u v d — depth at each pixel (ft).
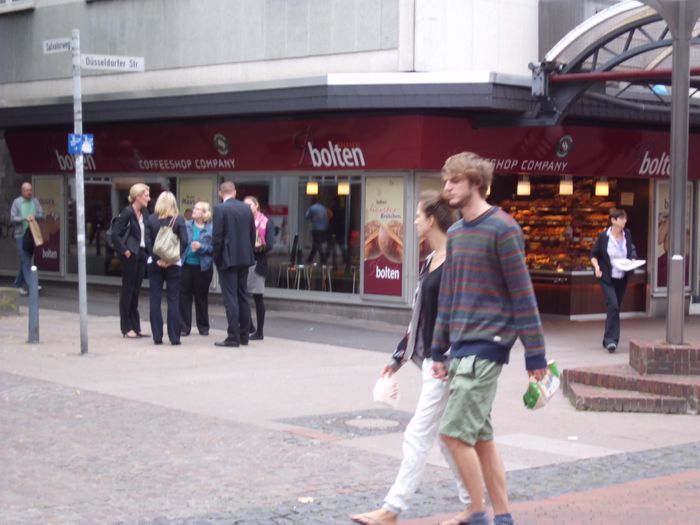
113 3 70.64
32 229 69.82
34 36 76.33
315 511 22.72
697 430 32.65
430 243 21.94
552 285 64.34
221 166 66.44
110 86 71.05
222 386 38.04
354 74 55.47
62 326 54.75
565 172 61.82
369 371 41.98
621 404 35.22
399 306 58.65
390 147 57.21
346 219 61.16
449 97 53.88
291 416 33.01
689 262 69.31
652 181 66.74
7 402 34.27
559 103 54.13
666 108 60.75
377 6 56.80
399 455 28.09
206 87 61.87
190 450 28.25
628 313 66.49
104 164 74.08
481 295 19.88
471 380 19.76
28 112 73.20
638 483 25.96
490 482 20.57
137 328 50.85
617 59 51.67
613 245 50.42
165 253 47.14
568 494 24.85
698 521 22.70
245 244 47.93
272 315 62.44
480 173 20.01
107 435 29.89
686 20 39.19
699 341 54.75
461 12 56.24
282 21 61.21
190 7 66.03
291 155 62.13
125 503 23.20
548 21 58.49
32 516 22.06
